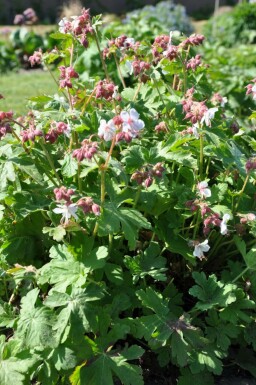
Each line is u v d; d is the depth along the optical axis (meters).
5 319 0.66
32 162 0.67
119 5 5.31
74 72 0.73
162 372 0.69
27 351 0.61
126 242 0.74
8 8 4.84
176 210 0.72
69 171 0.67
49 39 2.76
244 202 0.75
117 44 0.84
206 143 0.73
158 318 0.63
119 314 0.70
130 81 1.72
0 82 2.27
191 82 0.92
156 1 5.33
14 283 0.72
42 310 0.61
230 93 1.67
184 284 0.76
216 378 0.69
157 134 0.80
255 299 0.70
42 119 0.74
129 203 0.69
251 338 0.68
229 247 0.75
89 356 0.61
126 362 0.66
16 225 0.71
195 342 0.63
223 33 3.62
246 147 0.88
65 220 0.62
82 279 0.60
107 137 0.59
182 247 0.70
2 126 0.64
